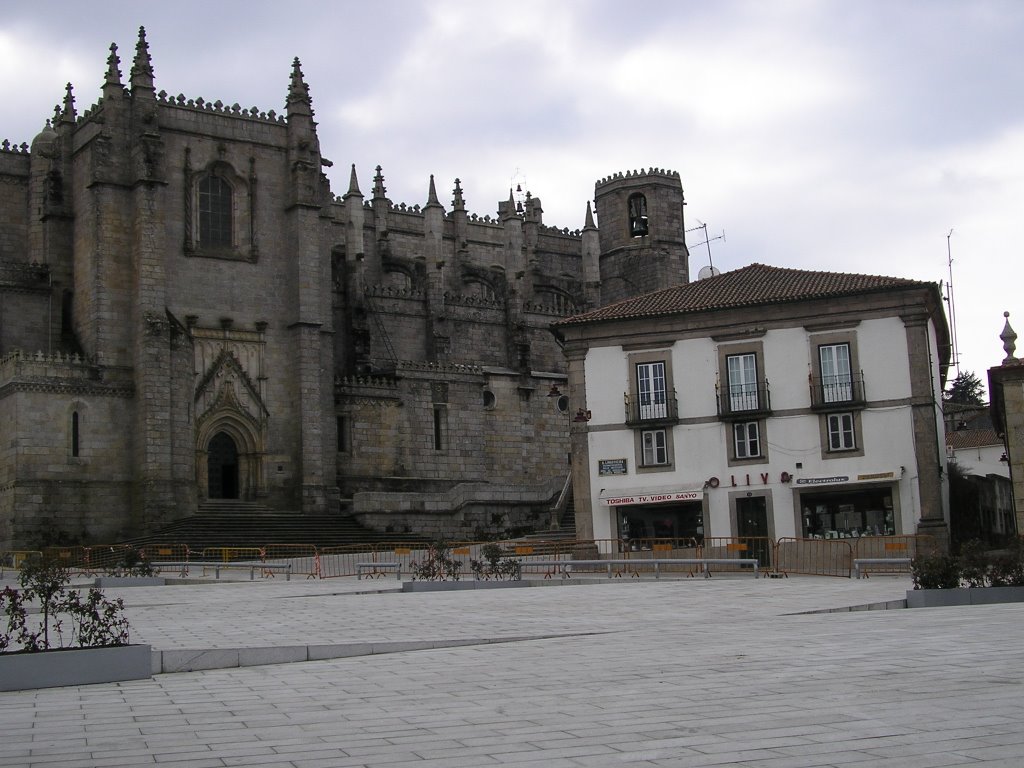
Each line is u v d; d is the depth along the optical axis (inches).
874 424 2228.1
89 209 3075.8
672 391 2333.9
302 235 3245.6
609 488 2352.4
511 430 3676.2
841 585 1589.6
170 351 2977.4
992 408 2336.4
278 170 3289.9
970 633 941.8
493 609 1305.4
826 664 794.8
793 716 614.5
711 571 1972.2
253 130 3262.8
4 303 3102.9
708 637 994.7
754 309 2305.6
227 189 3228.3
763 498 2268.7
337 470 3316.9
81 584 1884.8
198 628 1133.1
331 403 3280.0
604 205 4751.5
